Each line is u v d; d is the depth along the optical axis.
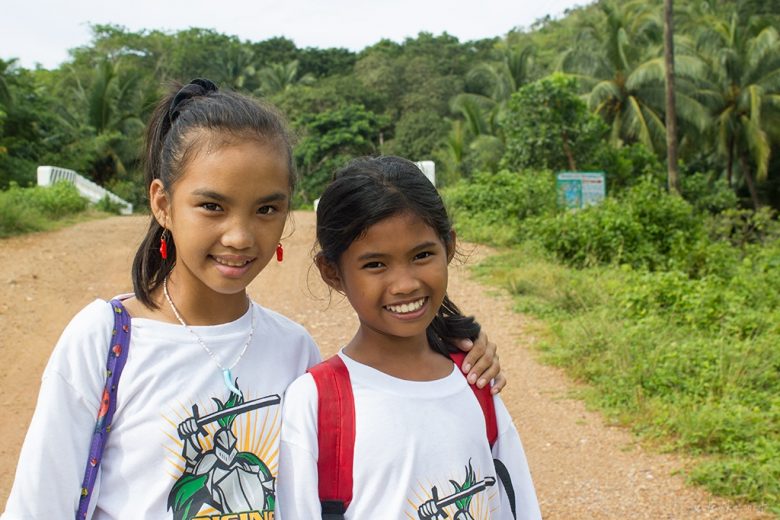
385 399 1.71
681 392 5.32
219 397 1.69
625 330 6.37
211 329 1.73
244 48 49.19
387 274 1.69
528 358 6.30
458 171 26.92
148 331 1.68
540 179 13.21
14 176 22.45
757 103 21.66
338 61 52.38
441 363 1.86
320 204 1.79
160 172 1.74
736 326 6.69
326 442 1.68
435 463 1.68
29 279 8.27
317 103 36.47
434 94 38.84
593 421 5.05
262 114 1.70
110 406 1.62
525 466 1.87
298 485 1.65
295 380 1.78
